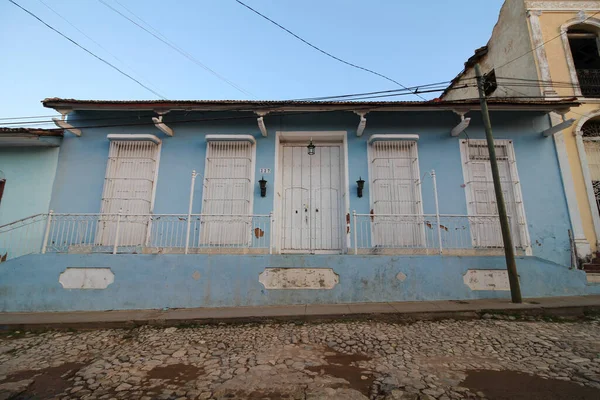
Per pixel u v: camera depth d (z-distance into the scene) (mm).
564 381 3074
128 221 7070
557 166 7785
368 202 7605
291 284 6113
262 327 5117
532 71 8852
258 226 7473
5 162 7785
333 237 7809
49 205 7539
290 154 8297
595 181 8039
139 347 4371
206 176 7734
